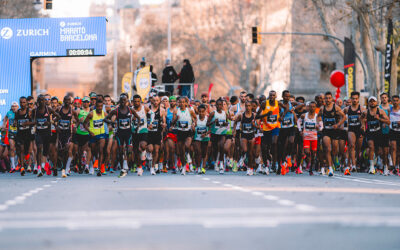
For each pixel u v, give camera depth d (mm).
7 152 46000
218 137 40562
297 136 41219
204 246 12820
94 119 38281
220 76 159375
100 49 60188
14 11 113125
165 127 41031
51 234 14586
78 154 43312
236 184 29922
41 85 160875
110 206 20172
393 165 40875
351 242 13266
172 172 41594
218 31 152500
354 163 41625
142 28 165250
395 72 69062
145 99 55812
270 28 148250
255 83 153375
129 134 37094
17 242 13539
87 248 12711
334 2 80375
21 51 60594
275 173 41406
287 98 38375
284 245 12891
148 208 19469
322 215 17625
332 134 37062
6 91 60688
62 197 23469
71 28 60312
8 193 25500
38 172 38438
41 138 38219
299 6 144875
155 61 161750
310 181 32375
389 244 13062
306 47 147250
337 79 53406
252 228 15211
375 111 40625
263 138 39188
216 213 18078
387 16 68500
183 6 156000
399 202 21250
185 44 155875
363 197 23062
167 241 13445
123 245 13008
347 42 66625
